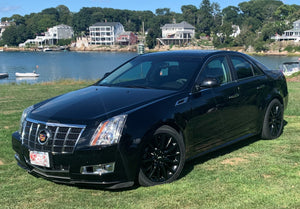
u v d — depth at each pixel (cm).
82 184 383
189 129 425
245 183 401
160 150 394
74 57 11856
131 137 369
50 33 19150
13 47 18888
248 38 12356
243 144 558
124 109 386
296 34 12106
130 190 388
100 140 360
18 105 1050
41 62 9431
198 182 407
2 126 739
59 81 2564
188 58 494
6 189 402
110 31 17425
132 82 482
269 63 7481
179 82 452
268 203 351
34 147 386
